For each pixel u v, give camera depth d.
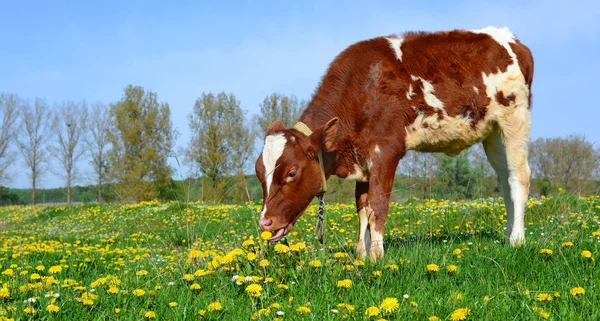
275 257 4.21
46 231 18.47
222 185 31.62
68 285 3.97
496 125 6.27
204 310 3.13
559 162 22.23
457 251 4.62
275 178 5.11
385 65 5.72
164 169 40.84
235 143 37.16
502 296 3.40
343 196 28.84
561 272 3.96
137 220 16.72
